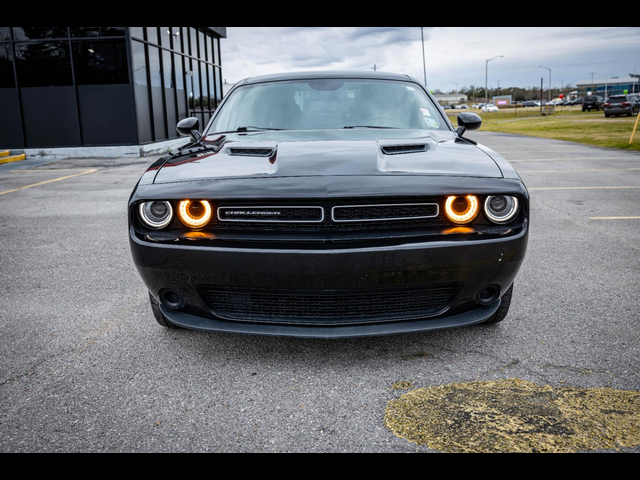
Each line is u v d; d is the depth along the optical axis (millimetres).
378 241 2061
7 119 14555
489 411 1945
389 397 2059
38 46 14180
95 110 14539
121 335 2680
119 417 1945
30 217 5977
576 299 3111
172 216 2152
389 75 3650
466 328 2707
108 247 4531
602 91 133625
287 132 3016
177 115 18172
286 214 2094
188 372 2287
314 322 2158
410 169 2227
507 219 2160
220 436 1824
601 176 8727
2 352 2494
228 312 2258
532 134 21859
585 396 2035
